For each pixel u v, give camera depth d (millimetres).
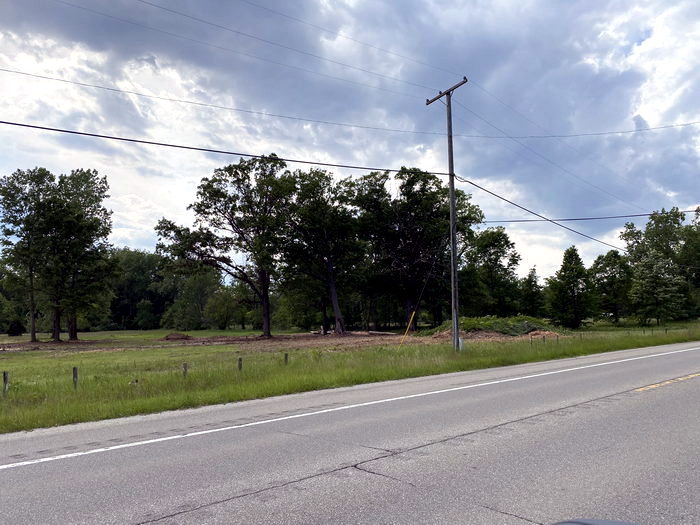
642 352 24422
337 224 59562
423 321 105625
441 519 4207
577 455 6156
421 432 7574
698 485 5035
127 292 132250
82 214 57344
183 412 10180
